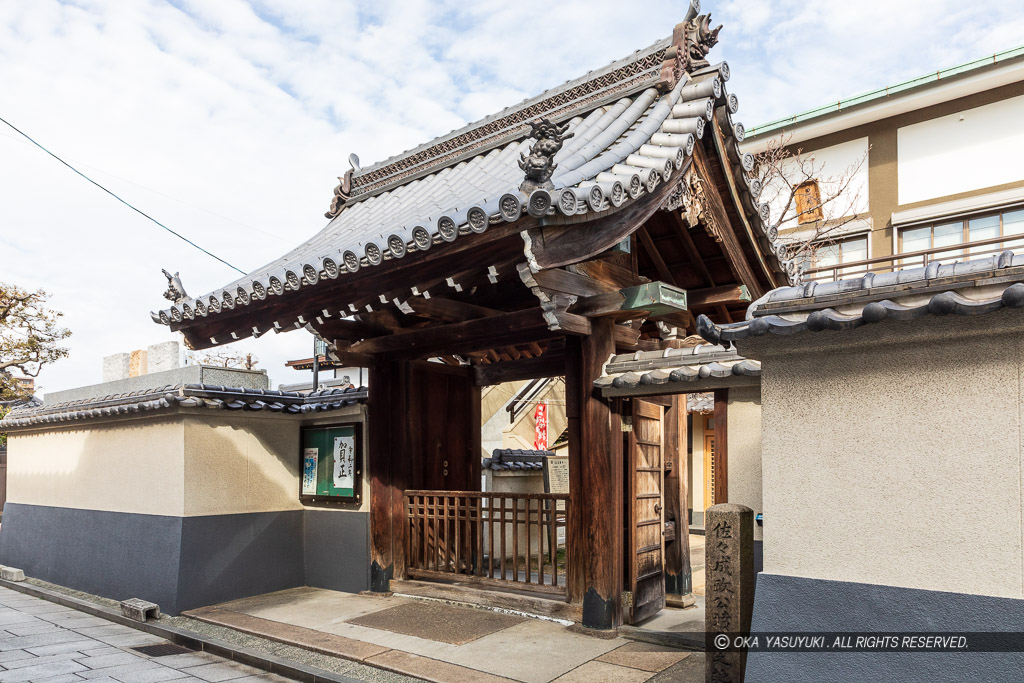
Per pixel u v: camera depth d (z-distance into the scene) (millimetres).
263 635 6695
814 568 3660
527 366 8859
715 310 8586
